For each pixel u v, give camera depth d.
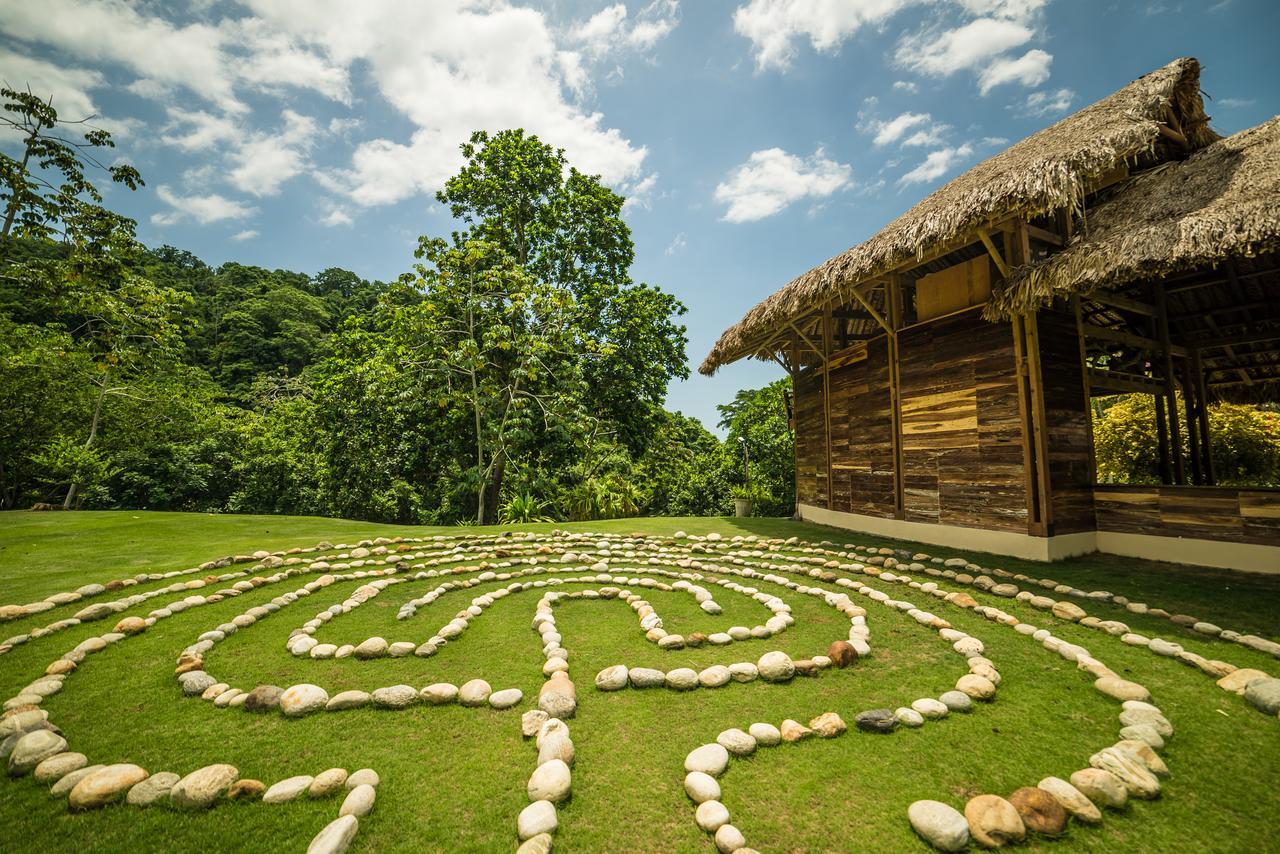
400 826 2.32
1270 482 11.88
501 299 19.50
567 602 5.72
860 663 3.99
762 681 3.72
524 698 3.51
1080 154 5.94
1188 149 7.94
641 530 10.67
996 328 7.38
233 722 3.17
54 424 20.62
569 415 18.61
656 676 3.67
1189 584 5.56
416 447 20.42
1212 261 5.37
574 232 22.36
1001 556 7.11
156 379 25.05
